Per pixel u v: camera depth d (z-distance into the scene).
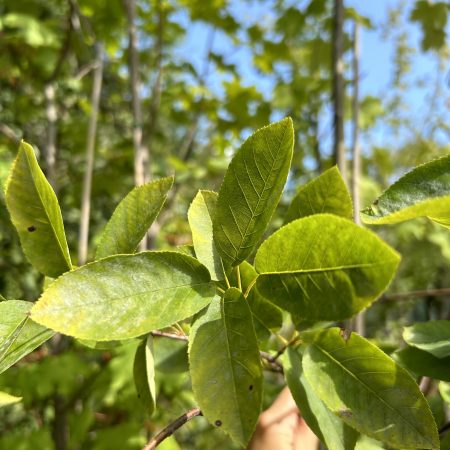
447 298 0.66
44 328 0.21
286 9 0.78
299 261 0.17
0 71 0.83
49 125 0.67
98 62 0.60
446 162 0.19
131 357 0.57
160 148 0.92
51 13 0.87
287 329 0.30
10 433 0.67
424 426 0.19
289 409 0.28
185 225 0.85
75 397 0.58
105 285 0.18
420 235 0.90
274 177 0.18
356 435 0.22
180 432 0.92
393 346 0.33
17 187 0.20
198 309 0.18
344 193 0.21
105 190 0.79
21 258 0.76
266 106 0.86
